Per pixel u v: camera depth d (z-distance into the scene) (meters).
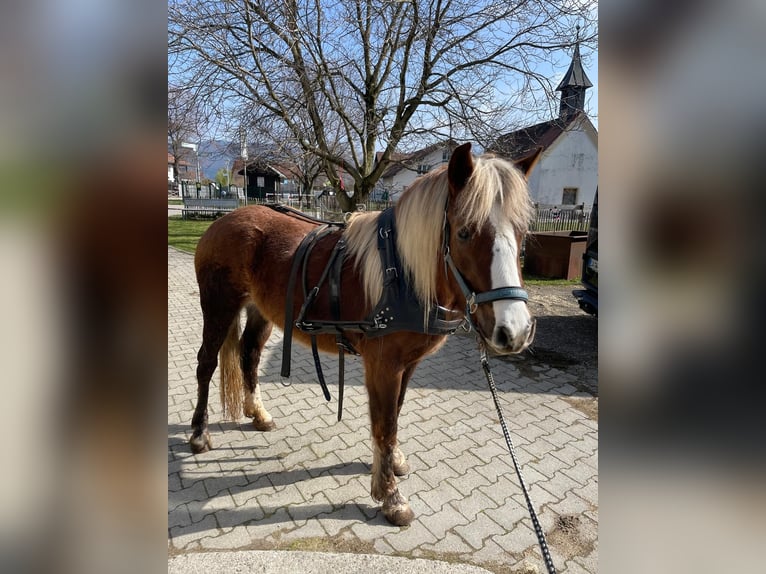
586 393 3.77
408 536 2.15
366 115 7.86
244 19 6.15
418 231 1.91
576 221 12.39
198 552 1.99
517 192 1.66
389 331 2.01
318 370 2.38
